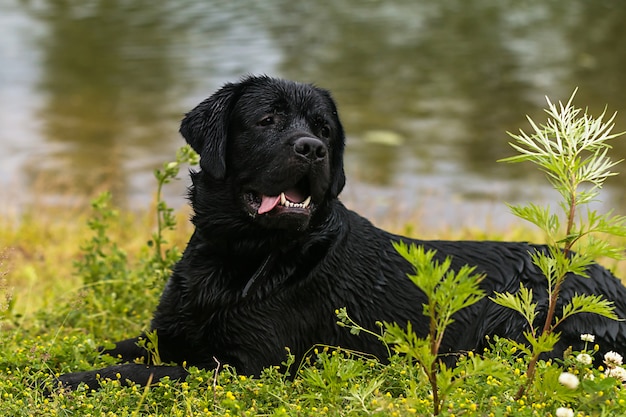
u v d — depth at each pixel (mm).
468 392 5371
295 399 5594
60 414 5430
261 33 34875
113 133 20703
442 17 40500
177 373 6270
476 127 21844
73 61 29172
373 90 25750
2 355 6637
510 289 7371
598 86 26094
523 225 14055
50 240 13164
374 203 15875
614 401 5168
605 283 7410
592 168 5160
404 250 4633
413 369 5832
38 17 38844
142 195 16234
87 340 7035
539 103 24156
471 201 16156
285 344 6730
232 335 6641
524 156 5219
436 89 26062
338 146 7262
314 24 37688
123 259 9430
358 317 6969
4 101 23703
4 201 15406
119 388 5898
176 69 27719
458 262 7422
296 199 6797
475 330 7234
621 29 37000
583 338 6070
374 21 38938
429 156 19391
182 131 7227
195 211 7066
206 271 6848
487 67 29250
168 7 42031
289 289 6719
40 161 18344
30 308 9547
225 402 5320
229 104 7020
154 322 7086
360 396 5148
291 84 7086
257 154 6758
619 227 4980
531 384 5324
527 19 39906
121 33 34625
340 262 6953
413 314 7102
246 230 6773
